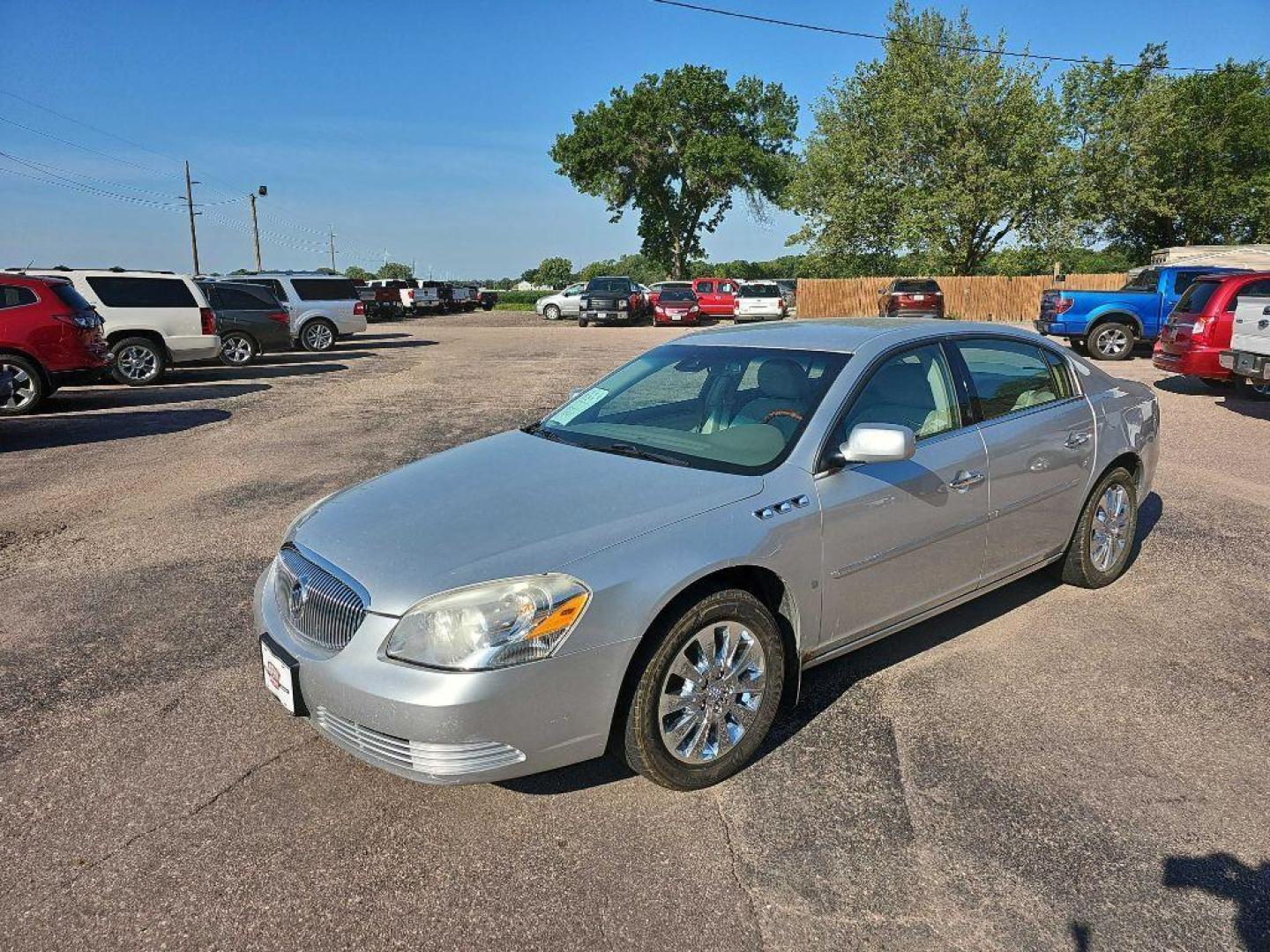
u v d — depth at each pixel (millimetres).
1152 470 5137
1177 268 16531
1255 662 3971
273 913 2484
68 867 2672
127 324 14070
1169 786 3039
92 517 6434
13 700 3707
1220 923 2424
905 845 2748
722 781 3100
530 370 16156
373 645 2664
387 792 3051
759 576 3176
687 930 2412
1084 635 4270
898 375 3785
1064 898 2518
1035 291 32688
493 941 2381
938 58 35625
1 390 10789
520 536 2867
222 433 9750
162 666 4023
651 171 55062
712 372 3986
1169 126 36500
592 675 2711
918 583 3725
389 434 9617
